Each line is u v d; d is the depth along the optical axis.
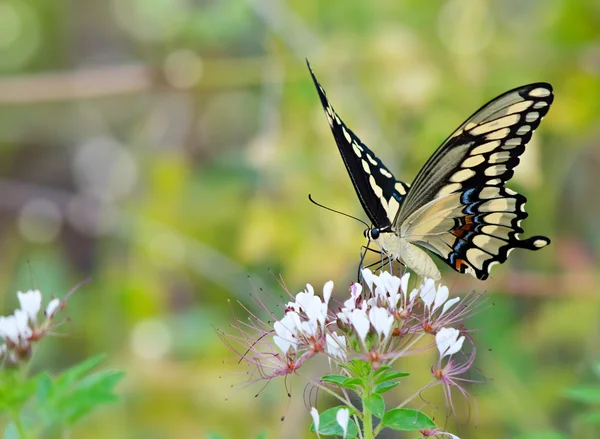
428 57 1.78
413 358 1.71
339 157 1.75
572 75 1.78
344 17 1.79
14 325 1.56
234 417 1.75
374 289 1.55
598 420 1.58
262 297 1.76
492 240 1.60
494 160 1.59
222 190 1.81
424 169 1.59
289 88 1.77
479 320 1.74
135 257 1.82
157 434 1.76
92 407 1.56
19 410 1.55
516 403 1.72
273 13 1.79
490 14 1.79
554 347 1.75
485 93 1.77
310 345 1.54
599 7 1.78
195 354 1.78
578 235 1.79
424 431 1.53
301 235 1.75
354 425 1.53
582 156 1.79
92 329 1.81
